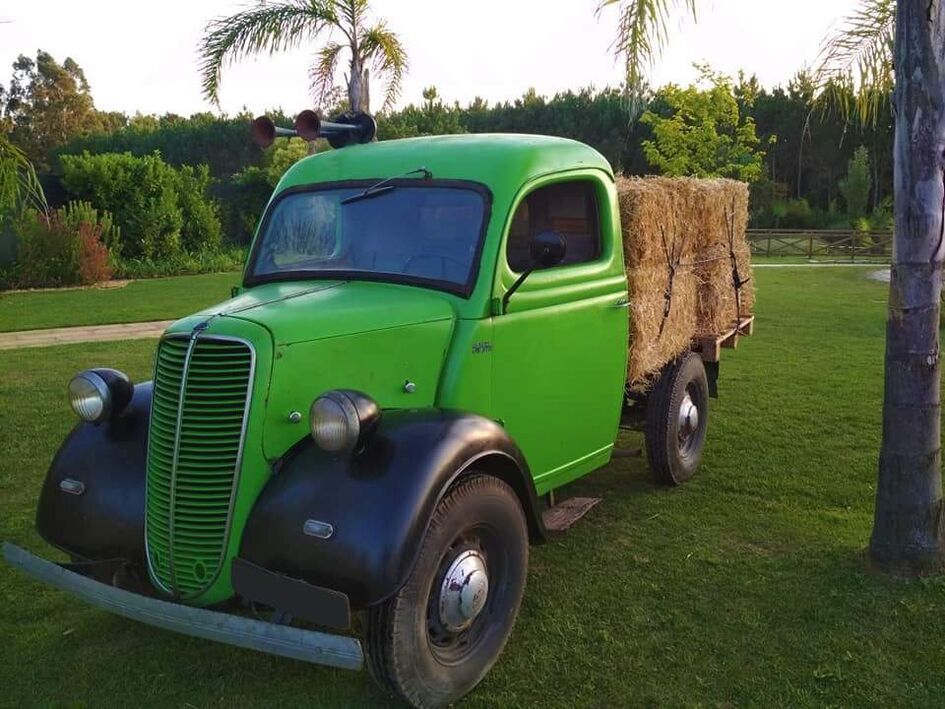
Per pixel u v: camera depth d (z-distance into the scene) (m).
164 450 3.43
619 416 5.40
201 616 3.10
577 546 5.08
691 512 5.64
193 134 47.41
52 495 3.82
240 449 3.28
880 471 4.60
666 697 3.54
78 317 15.74
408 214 4.33
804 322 14.30
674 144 26.33
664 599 4.39
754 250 32.81
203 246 28.97
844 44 5.61
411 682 3.28
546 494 5.18
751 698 3.53
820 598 4.34
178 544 3.39
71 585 3.40
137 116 68.12
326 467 3.29
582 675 3.71
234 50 10.95
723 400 8.78
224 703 3.52
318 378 3.49
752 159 26.55
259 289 4.20
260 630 3.00
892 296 4.45
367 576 3.04
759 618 4.17
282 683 3.67
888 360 4.50
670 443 5.99
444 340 3.98
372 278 4.22
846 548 4.93
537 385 4.51
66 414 8.20
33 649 3.94
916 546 4.52
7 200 9.09
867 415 8.13
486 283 4.10
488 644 3.65
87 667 3.79
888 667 3.74
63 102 66.69
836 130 40.12
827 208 44.81
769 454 6.93
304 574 3.13
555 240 3.98
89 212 24.89
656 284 5.68
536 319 4.43
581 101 43.22
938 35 4.18
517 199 4.27
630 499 5.91
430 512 3.18
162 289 21.34
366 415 3.22
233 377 3.32
